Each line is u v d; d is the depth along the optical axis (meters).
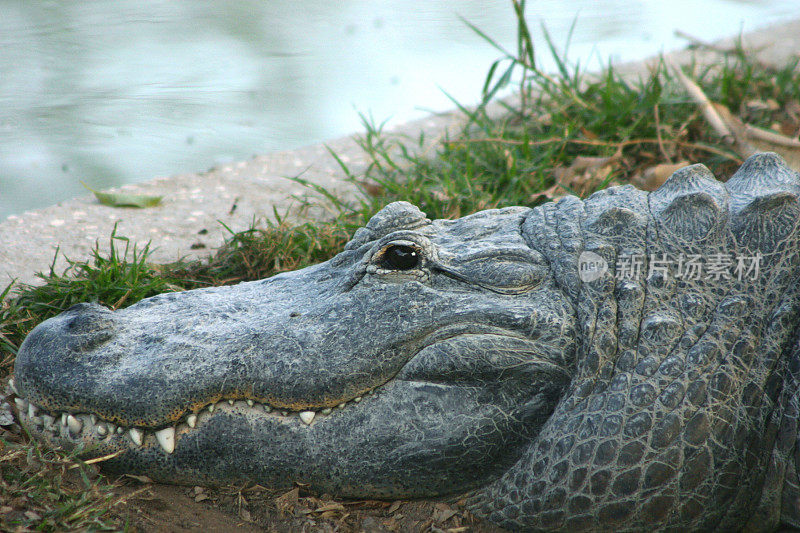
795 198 11.29
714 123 21.77
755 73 27.28
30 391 11.13
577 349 10.68
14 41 35.28
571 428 10.42
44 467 11.05
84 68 32.12
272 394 10.76
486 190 20.41
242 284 12.84
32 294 15.91
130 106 28.16
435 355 10.66
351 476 10.95
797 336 10.88
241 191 22.05
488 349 10.58
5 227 19.58
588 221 11.56
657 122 21.41
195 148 25.03
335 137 25.94
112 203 21.02
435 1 44.81
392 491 11.08
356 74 31.58
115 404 10.79
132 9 42.12
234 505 11.11
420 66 32.31
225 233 19.69
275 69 32.22
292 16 41.12
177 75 31.42
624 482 10.26
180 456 11.06
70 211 20.66
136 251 18.64
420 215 12.54
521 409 10.76
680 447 10.23
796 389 10.65
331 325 10.99
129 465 11.17
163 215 20.62
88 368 10.96
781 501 10.78
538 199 19.89
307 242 18.08
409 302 10.93
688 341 10.51
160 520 10.66
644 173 20.86
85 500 10.48
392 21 39.75
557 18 39.50
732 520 10.73
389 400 10.80
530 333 10.65
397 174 22.28
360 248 12.02
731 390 10.41
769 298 10.91
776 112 24.16
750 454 10.52
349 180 21.47
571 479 10.36
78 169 23.58
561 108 23.45
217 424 10.95
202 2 43.84
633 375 10.43
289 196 20.47
